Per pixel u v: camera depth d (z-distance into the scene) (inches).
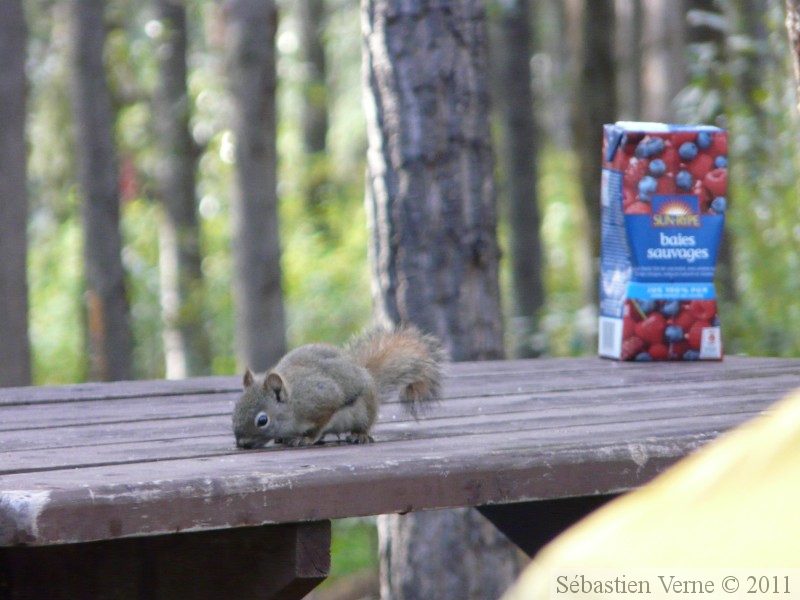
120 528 127.2
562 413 207.8
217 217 1050.7
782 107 511.8
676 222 305.9
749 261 530.0
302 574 141.7
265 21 556.7
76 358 1026.7
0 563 169.0
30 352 489.7
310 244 1002.1
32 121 976.9
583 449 163.2
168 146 918.4
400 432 190.7
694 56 576.4
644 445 168.9
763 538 32.7
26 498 122.4
